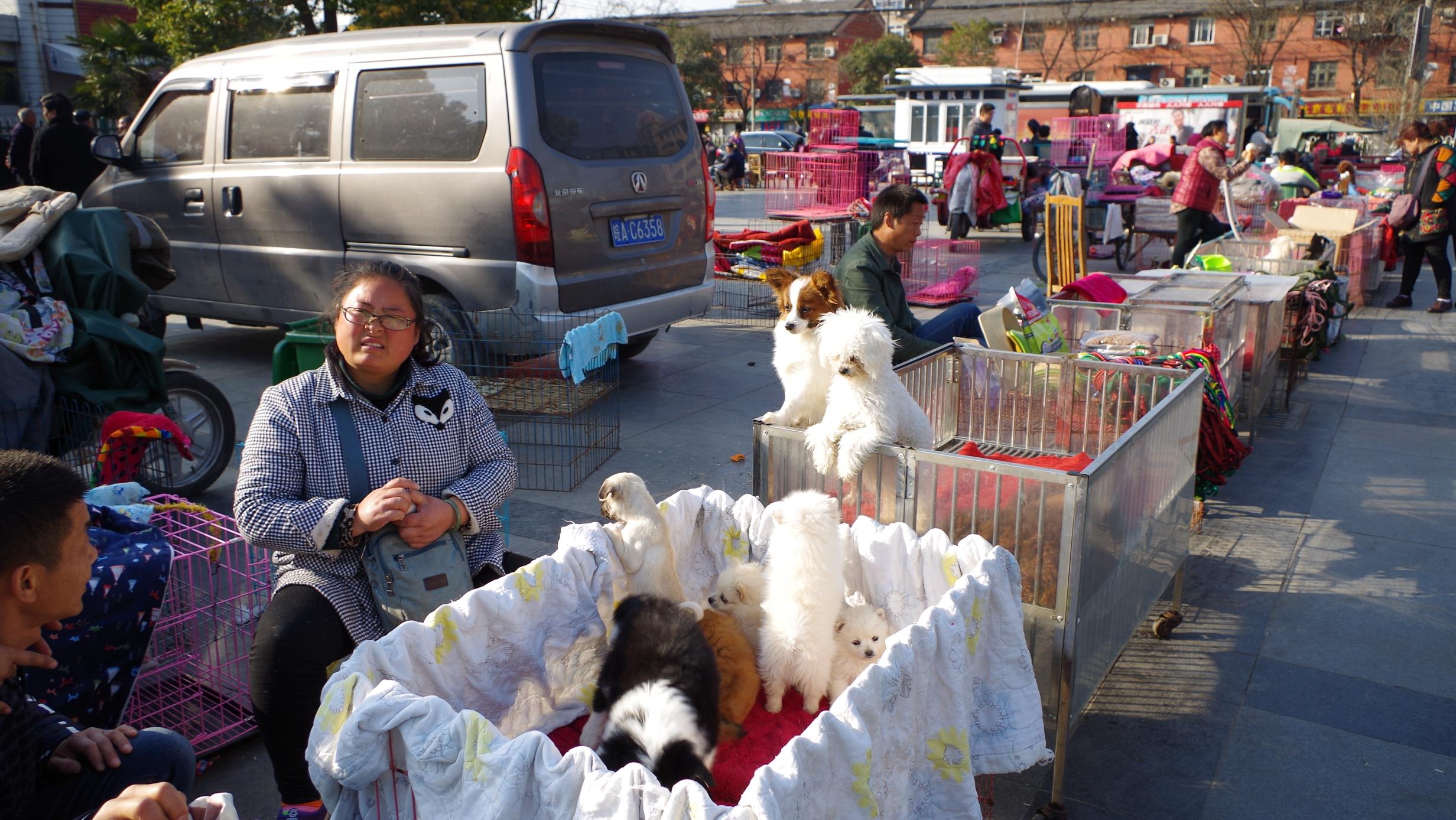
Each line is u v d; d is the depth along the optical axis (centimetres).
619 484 298
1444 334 956
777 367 412
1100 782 300
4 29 2694
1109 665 313
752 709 285
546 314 609
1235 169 1031
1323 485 562
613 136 655
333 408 269
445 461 280
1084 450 436
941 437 459
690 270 728
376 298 259
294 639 251
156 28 2020
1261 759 312
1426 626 399
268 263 716
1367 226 1105
